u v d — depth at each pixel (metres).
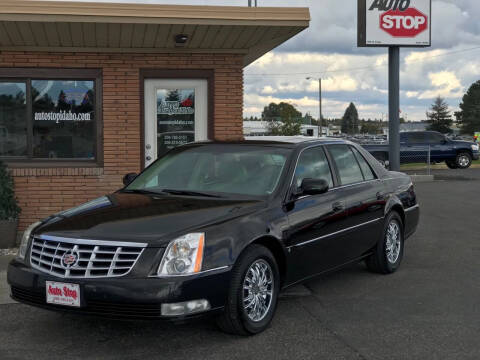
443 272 6.93
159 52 9.58
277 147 5.66
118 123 9.52
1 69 9.21
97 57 9.41
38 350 4.40
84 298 4.13
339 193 5.85
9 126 9.41
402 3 14.99
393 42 15.01
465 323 5.03
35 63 9.27
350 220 5.91
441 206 13.04
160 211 4.69
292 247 5.04
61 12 7.77
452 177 21.66
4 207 8.38
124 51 9.44
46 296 4.29
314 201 5.44
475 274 6.83
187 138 9.91
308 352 4.34
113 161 9.52
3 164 8.59
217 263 4.27
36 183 9.25
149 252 4.14
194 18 8.10
